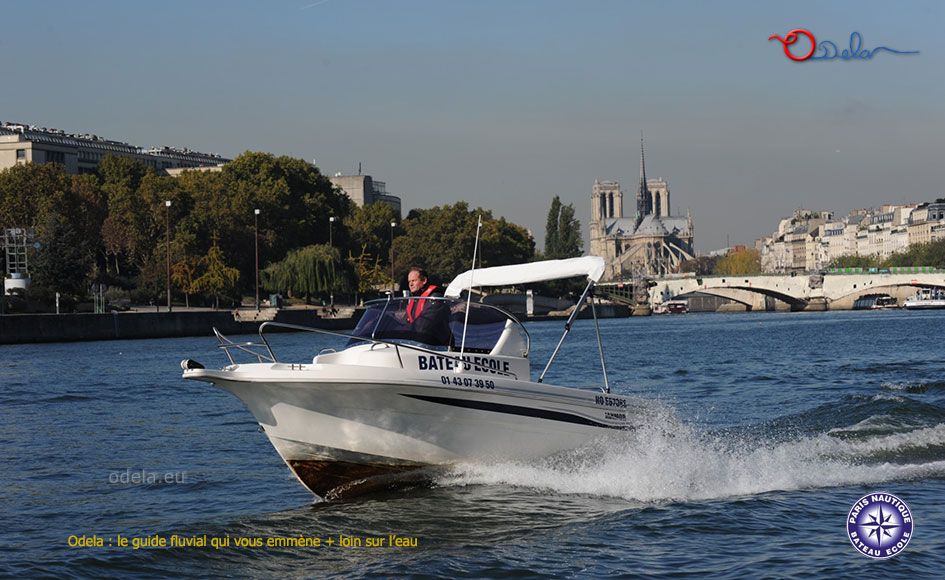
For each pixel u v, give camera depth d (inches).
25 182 4463.6
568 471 572.4
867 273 6565.0
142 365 1734.7
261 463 663.1
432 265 5915.4
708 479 565.9
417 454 536.7
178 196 4471.0
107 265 4697.3
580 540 450.3
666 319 5605.3
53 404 1059.9
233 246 4426.7
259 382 502.3
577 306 587.5
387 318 560.4
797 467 597.0
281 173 5118.1
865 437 668.7
